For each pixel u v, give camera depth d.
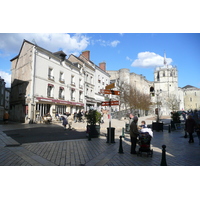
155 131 15.28
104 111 32.62
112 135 9.06
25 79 21.58
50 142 8.62
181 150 7.44
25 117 20.62
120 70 53.03
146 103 39.88
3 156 5.88
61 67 25.09
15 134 11.12
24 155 6.05
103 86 37.97
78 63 29.23
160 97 65.62
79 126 16.69
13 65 26.77
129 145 8.55
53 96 23.22
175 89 75.31
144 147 6.20
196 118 17.34
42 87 21.52
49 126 16.52
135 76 60.19
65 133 12.20
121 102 35.69
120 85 40.12
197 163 5.49
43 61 21.88
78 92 28.86
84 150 7.08
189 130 9.45
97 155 6.33
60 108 24.77
